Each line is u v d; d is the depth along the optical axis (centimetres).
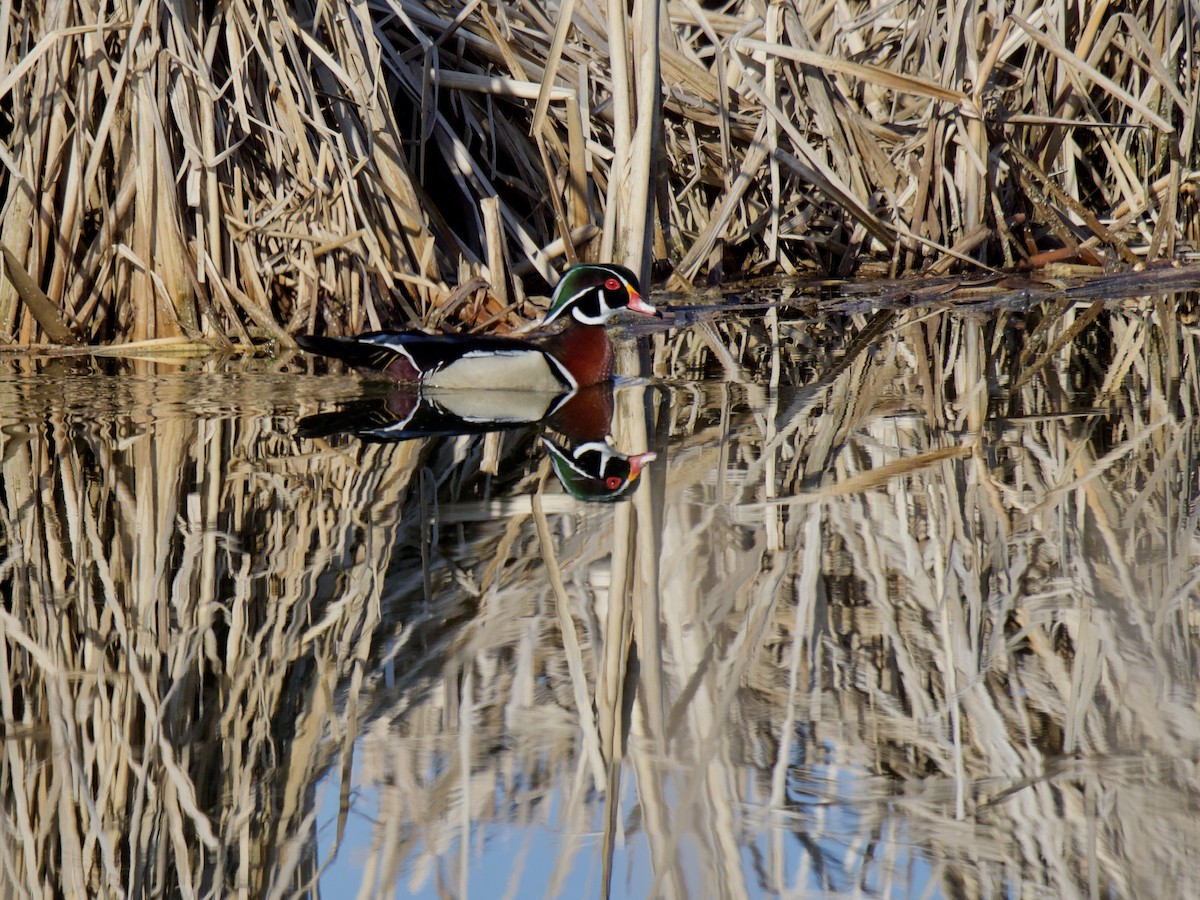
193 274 1479
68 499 983
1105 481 991
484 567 859
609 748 616
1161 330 1537
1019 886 502
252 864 548
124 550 883
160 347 1466
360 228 1553
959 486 991
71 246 1452
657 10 1441
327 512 972
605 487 1038
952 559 843
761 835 542
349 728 648
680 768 598
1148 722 632
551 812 573
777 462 1083
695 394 1348
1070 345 1493
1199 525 888
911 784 583
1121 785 580
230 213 1528
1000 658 703
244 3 1454
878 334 1589
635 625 753
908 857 523
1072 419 1182
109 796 599
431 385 1368
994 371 1392
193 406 1269
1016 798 571
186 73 1450
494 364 1370
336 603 798
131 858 561
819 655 711
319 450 1139
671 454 1126
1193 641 715
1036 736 626
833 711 650
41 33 1410
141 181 1436
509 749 627
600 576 832
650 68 1450
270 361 1461
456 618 775
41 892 557
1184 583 789
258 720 660
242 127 1473
